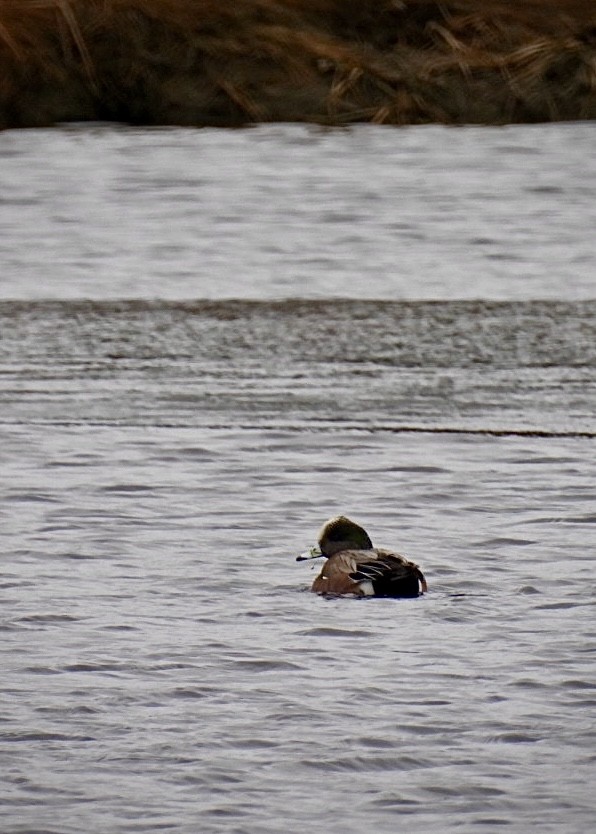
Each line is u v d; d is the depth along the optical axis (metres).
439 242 51.94
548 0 82.31
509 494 27.58
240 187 61.75
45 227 54.75
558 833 15.35
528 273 47.19
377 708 18.20
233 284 45.94
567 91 77.50
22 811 15.76
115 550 24.30
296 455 30.19
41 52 77.38
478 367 37.19
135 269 48.12
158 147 70.69
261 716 17.97
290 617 21.20
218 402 34.22
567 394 34.88
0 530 25.33
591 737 17.52
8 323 41.41
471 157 68.06
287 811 15.77
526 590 22.39
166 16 78.25
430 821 15.59
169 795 16.12
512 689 18.77
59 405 34.00
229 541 24.81
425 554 24.12
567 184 61.97
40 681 18.95
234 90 77.38
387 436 31.59
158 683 18.91
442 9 80.94
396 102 77.06
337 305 43.16
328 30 80.44
